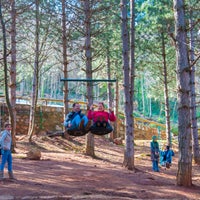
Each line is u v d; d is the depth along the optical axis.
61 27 22.47
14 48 18.02
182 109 10.69
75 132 8.70
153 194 9.18
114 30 22.33
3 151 9.90
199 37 20.31
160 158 17.08
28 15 20.95
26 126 25.20
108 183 10.59
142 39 21.59
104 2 21.06
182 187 10.35
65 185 9.73
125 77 15.12
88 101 17.38
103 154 19.77
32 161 14.23
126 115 15.11
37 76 21.45
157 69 24.77
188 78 10.80
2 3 16.81
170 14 18.84
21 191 8.47
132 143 14.95
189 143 10.63
